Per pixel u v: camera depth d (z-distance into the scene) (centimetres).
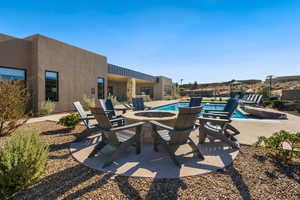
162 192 171
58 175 207
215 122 339
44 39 771
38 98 742
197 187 181
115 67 1411
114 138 249
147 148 312
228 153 283
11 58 694
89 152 290
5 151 168
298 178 199
